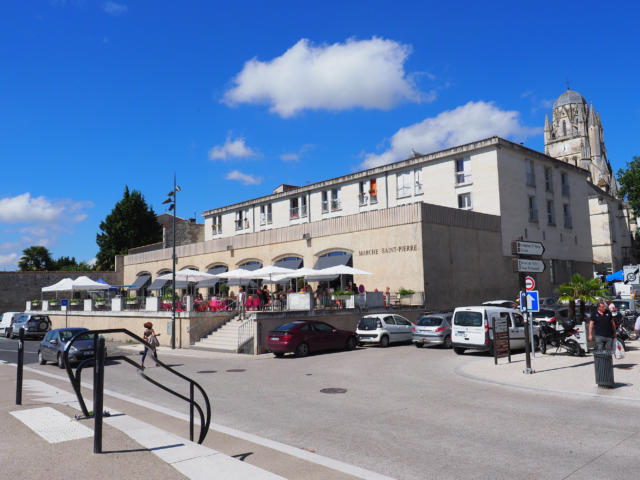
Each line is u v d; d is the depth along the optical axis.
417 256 28.16
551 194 38.69
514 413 8.95
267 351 21.84
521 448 6.80
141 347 25.16
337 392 11.47
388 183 38.53
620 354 14.82
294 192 44.53
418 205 28.33
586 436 7.34
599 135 113.62
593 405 9.47
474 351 19.73
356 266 31.30
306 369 15.81
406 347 22.09
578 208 42.12
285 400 10.65
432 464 6.21
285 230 36.00
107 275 53.50
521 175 35.53
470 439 7.31
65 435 6.95
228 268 40.28
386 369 15.17
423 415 8.94
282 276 28.03
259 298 26.80
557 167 39.91
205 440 7.43
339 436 7.63
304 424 8.46
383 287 29.78
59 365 17.77
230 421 8.77
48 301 40.59
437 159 35.72
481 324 17.97
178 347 25.28
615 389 10.69
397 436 7.56
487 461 6.29
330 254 33.09
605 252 56.28
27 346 29.00
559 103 110.19
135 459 5.85
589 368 13.54
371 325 22.75
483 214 32.19
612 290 32.81
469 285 30.55
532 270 14.53
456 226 30.38
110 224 65.44
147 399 11.07
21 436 6.89
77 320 35.41
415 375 13.81
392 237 29.52
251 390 12.02
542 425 8.05
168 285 44.12
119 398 11.05
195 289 42.47
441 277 28.89
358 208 39.97
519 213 34.75
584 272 41.56
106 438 6.79
